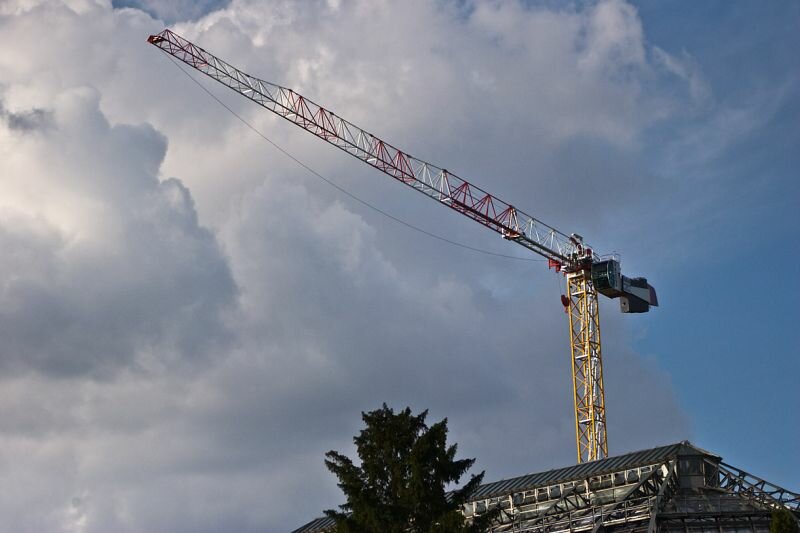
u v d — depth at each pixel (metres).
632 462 138.25
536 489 143.12
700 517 122.56
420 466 96.69
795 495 127.81
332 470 101.00
